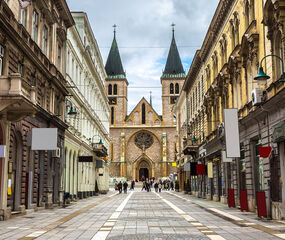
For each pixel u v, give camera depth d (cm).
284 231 1381
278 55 1866
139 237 1256
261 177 2178
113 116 9988
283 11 1722
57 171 3031
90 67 4809
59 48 3225
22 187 2202
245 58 2427
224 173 3148
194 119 5009
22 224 1683
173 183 8112
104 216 2041
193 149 4653
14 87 1667
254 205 2259
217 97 3416
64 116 3303
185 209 2516
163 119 9869
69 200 3241
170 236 1273
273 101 1752
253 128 2231
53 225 1636
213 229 1461
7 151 1909
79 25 4397
